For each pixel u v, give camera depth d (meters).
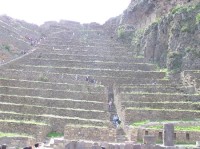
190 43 67.00
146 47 78.19
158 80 64.38
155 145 35.56
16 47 85.19
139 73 68.94
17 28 100.94
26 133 47.19
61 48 87.31
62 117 51.88
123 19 100.50
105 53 83.94
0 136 43.53
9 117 51.34
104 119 53.28
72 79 68.19
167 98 55.75
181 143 42.94
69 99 58.31
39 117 51.50
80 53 83.62
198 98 55.28
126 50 86.25
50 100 56.78
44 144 43.44
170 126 38.41
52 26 108.62
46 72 69.69
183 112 50.75
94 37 99.25
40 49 84.94
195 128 45.94
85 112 53.75
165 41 73.62
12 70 68.06
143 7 91.56
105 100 59.34
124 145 35.59
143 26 90.06
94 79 67.38
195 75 60.38
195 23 67.81
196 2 71.62
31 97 57.09
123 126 50.56
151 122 49.19
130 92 58.72
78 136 46.47
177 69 66.38
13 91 59.91
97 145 35.44
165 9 81.31
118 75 69.75
